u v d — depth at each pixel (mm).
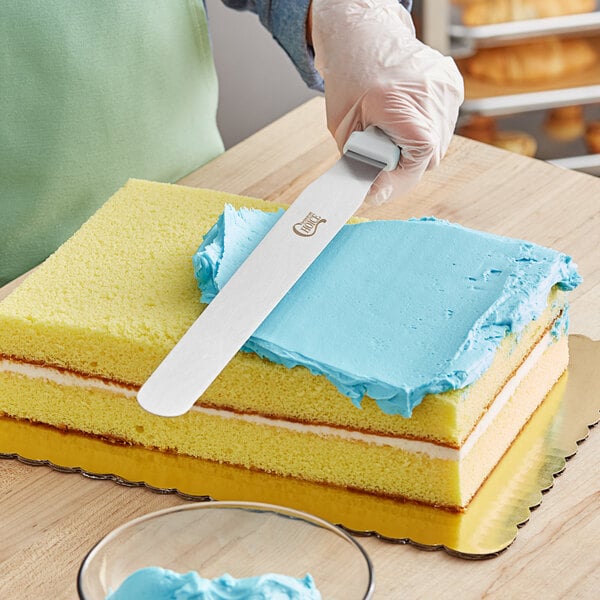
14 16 1395
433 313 971
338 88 1298
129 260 1104
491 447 985
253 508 790
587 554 893
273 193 1389
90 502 971
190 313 1020
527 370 1036
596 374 1114
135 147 1536
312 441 980
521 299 980
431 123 1232
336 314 977
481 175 1429
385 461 959
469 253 1043
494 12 2098
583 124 2305
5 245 1486
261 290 974
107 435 1054
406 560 896
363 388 914
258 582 707
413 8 2107
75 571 894
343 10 1318
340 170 1121
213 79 1618
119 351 1004
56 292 1064
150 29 1501
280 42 1516
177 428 1021
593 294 1218
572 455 1003
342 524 936
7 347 1049
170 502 971
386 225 1081
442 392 904
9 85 1410
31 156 1450
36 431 1069
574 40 2176
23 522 947
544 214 1351
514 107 2174
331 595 739
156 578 715
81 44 1442
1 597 867
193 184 1405
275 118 2215
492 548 896
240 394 982
